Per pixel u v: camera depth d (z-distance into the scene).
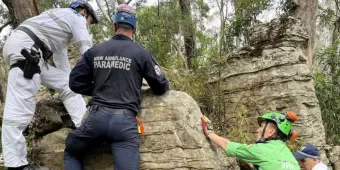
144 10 13.77
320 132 6.98
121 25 3.85
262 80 7.07
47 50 4.39
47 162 4.64
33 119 4.84
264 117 4.11
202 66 7.75
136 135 3.72
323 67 11.73
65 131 4.76
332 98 9.91
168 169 4.03
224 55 7.73
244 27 12.94
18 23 9.54
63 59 4.84
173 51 13.38
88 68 3.88
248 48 7.34
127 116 3.65
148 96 4.27
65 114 4.98
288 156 3.89
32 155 4.64
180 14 12.88
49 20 4.38
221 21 12.91
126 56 3.72
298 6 12.18
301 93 6.86
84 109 4.75
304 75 6.96
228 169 4.57
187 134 4.11
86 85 3.96
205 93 7.38
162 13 13.27
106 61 3.73
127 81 3.71
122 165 3.59
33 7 9.59
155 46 12.66
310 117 6.84
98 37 14.11
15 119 4.09
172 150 4.06
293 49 7.03
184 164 4.03
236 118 7.12
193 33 12.43
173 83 7.18
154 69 3.88
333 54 11.34
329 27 16.78
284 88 6.89
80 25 4.46
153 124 4.15
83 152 3.90
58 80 4.61
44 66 4.48
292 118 4.11
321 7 16.16
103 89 3.71
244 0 13.20
